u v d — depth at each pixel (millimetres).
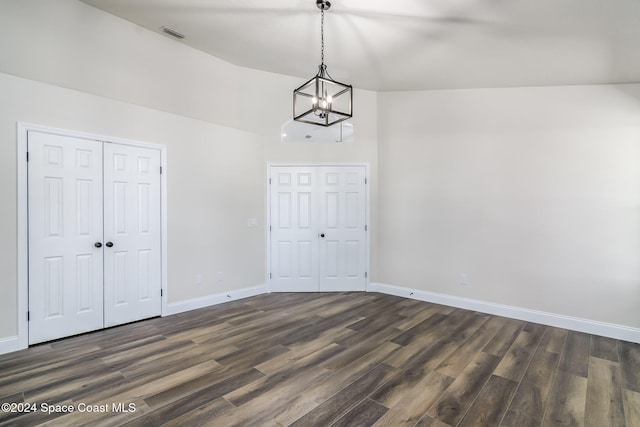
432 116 4320
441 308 4062
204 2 2914
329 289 4836
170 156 3748
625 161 3260
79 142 3104
